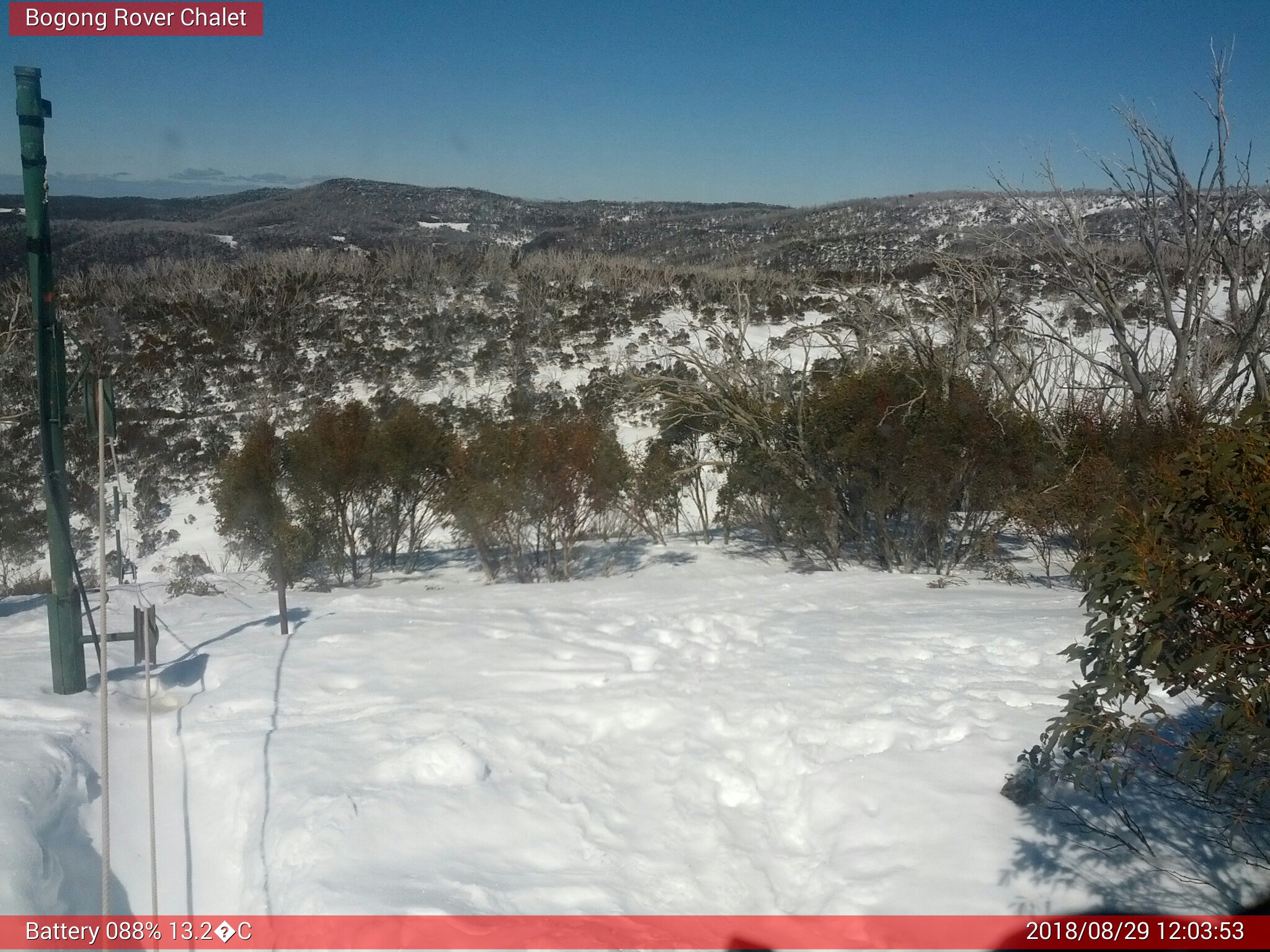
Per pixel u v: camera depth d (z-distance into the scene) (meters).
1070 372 15.70
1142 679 3.81
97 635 6.80
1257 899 3.88
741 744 5.82
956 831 4.48
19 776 4.87
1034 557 13.69
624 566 14.39
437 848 4.52
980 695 6.18
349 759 5.43
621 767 5.64
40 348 6.71
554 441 13.54
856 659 7.26
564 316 33.00
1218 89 13.70
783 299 33.34
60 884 4.20
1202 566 3.40
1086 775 4.57
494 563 14.68
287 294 32.41
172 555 19.16
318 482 13.75
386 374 27.70
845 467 13.75
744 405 15.14
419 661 7.49
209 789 5.42
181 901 4.50
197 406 26.05
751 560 14.82
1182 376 13.69
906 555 13.20
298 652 7.78
